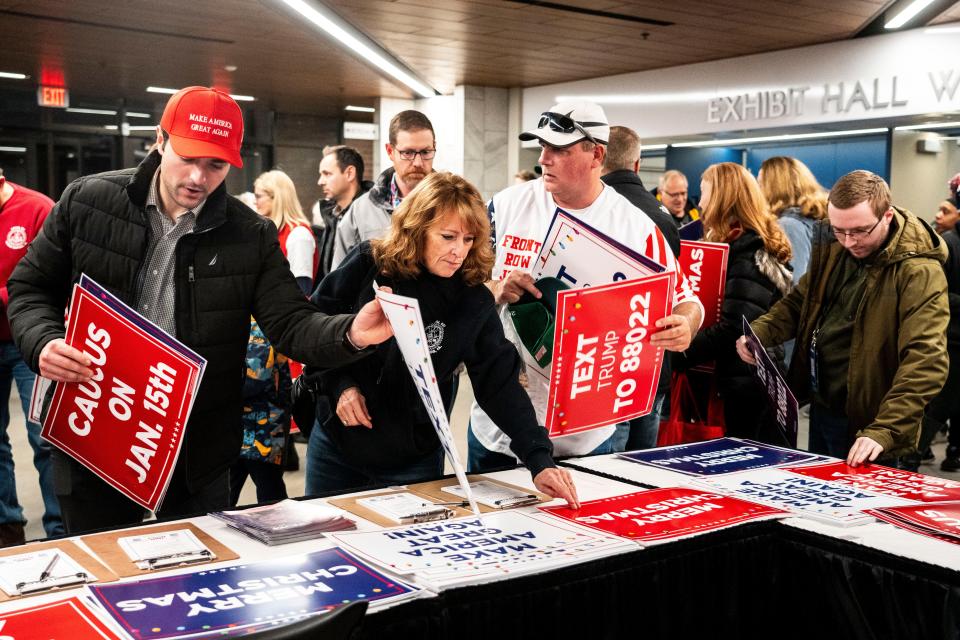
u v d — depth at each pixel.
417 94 13.20
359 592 1.31
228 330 1.98
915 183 9.04
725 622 1.68
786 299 2.75
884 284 2.38
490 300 2.04
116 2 7.82
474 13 8.11
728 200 3.16
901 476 2.08
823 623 1.67
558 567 1.45
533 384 2.38
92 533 1.60
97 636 1.14
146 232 1.90
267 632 0.99
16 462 4.98
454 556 1.48
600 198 2.39
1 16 8.40
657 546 1.57
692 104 10.34
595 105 2.30
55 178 13.30
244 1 7.66
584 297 2.02
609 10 7.83
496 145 12.59
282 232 4.05
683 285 2.43
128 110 13.73
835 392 2.55
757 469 2.16
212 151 1.76
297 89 13.00
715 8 7.64
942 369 2.27
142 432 1.76
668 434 3.01
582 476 2.11
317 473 2.30
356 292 2.09
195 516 1.73
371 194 3.66
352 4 7.86
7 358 3.62
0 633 1.15
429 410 1.63
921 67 8.10
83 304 1.72
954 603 1.46
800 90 9.16
